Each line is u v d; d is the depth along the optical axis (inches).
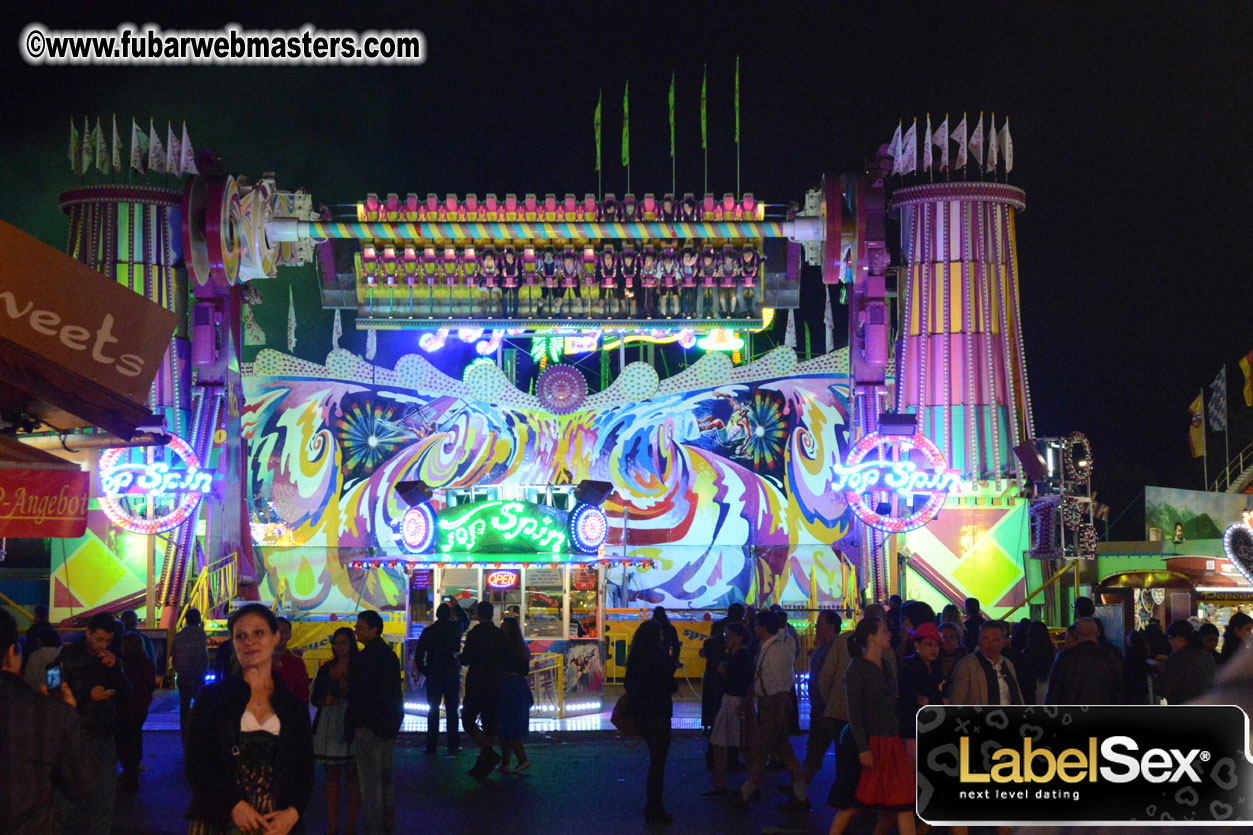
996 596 1002.1
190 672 684.1
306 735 263.0
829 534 1069.8
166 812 497.0
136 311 420.5
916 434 950.4
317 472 1069.8
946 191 1060.5
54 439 479.2
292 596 1048.2
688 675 978.1
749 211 960.9
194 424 949.2
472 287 997.2
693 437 1087.6
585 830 467.5
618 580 1059.9
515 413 1090.1
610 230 941.8
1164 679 479.8
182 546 969.5
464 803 519.2
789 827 474.0
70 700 266.7
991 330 1050.7
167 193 1029.2
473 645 592.7
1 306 394.9
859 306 975.0
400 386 1088.2
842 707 482.6
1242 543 885.8
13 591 1080.2
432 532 833.5
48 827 240.4
